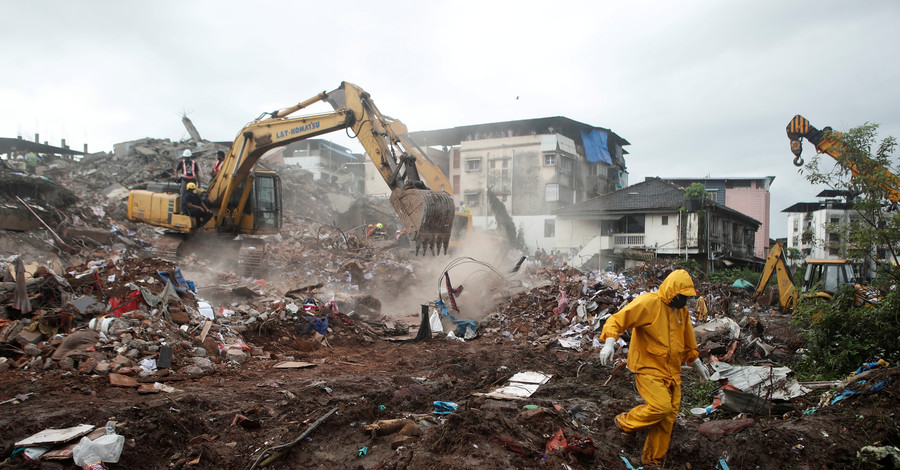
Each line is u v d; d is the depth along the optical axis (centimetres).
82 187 2717
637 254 2884
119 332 746
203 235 1566
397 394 668
